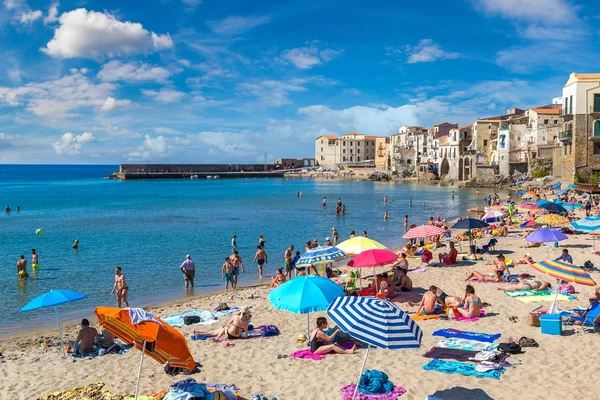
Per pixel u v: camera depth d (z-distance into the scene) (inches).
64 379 481.4
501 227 1403.8
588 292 715.4
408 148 5925.2
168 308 778.8
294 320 658.8
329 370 465.7
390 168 6422.2
